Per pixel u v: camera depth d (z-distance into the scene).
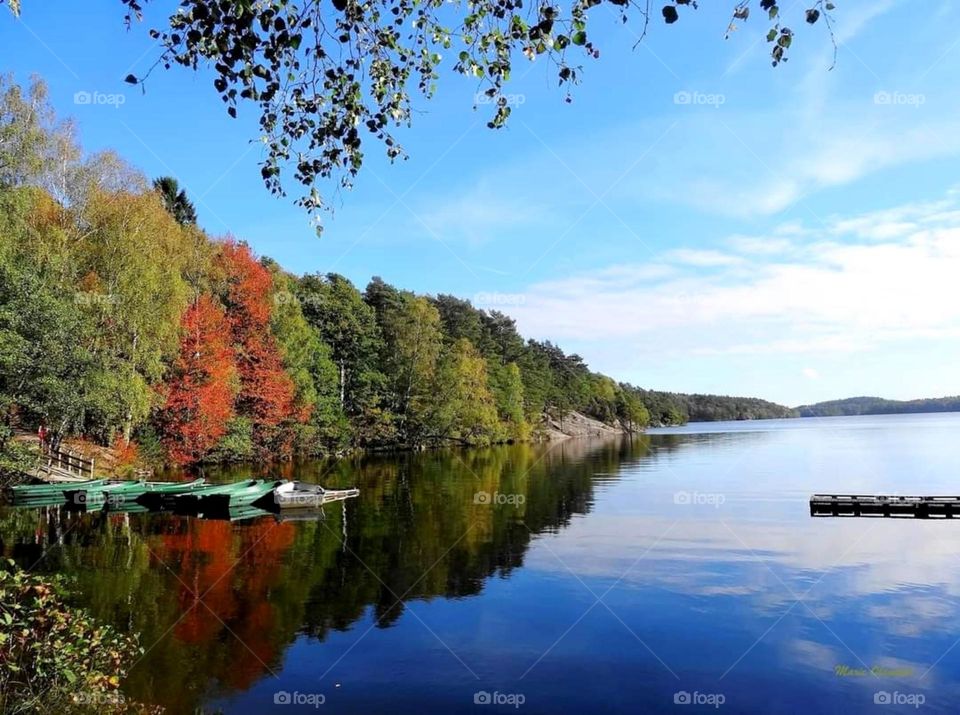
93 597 13.24
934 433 99.88
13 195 23.56
